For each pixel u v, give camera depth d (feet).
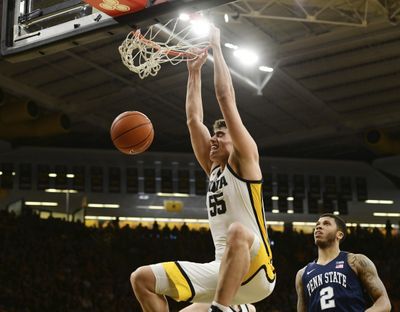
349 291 19.86
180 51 18.92
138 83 70.95
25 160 83.20
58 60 65.77
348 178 90.74
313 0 53.62
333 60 66.33
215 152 16.25
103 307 59.06
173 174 87.56
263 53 63.77
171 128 83.71
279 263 73.92
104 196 84.94
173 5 17.39
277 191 88.79
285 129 84.02
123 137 17.44
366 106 77.00
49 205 82.69
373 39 61.62
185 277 15.17
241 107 76.89
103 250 71.15
